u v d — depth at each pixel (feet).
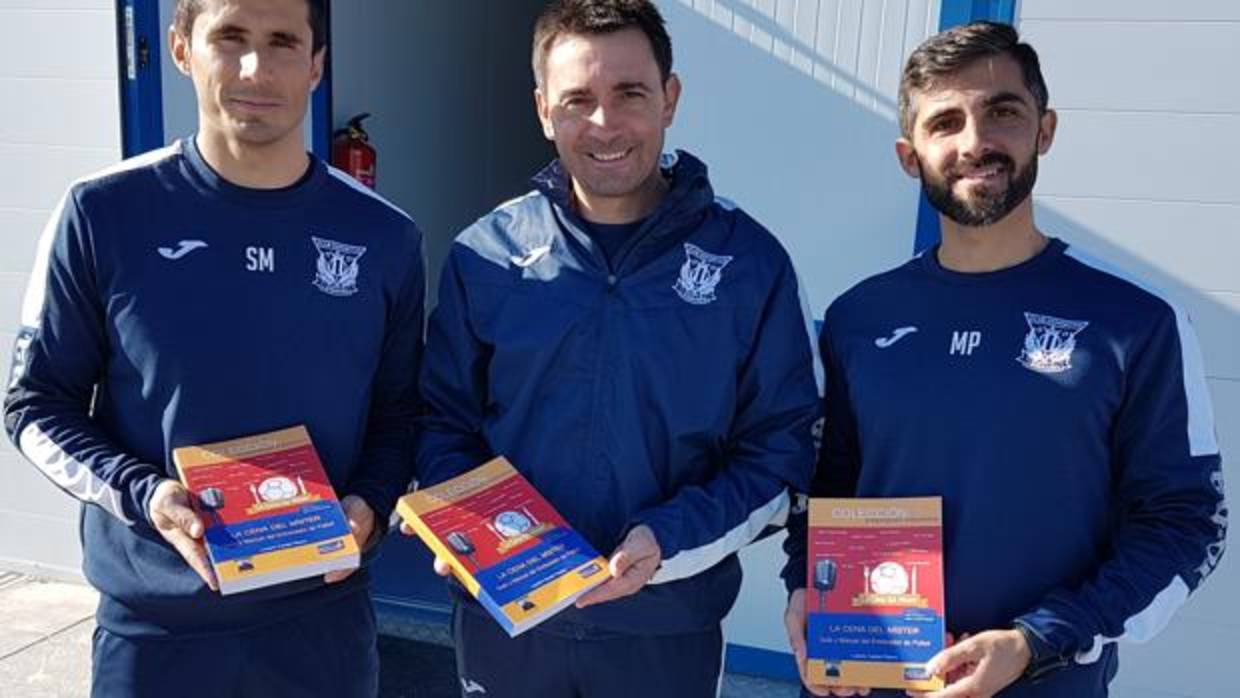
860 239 9.47
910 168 5.51
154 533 5.64
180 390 5.50
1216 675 8.89
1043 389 5.04
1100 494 5.11
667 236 5.74
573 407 5.67
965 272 5.37
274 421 5.67
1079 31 8.51
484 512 5.36
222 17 5.31
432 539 5.13
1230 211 8.39
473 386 6.02
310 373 5.74
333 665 6.00
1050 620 4.75
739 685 10.15
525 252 5.89
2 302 11.93
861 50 9.21
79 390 5.74
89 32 11.24
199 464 5.38
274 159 5.64
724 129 9.70
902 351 5.39
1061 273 5.24
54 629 11.21
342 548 5.21
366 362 5.96
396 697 10.03
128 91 11.15
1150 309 5.05
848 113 9.33
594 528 5.68
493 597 4.89
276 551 5.12
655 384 5.62
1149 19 8.34
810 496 5.96
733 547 5.61
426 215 17.33
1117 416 5.06
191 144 5.73
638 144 5.51
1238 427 8.60
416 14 16.39
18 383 5.64
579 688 5.89
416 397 6.43
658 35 5.59
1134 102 8.48
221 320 5.55
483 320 5.88
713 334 5.65
